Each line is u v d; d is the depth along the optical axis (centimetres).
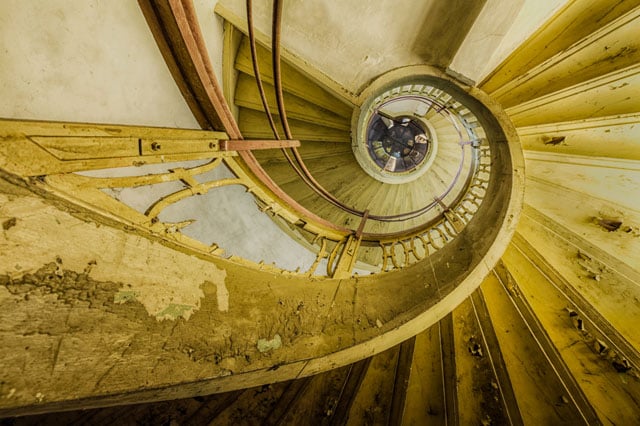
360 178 535
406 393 203
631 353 196
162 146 129
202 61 142
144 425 169
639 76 199
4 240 62
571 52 225
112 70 111
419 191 588
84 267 78
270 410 193
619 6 201
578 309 227
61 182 82
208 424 180
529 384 197
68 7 88
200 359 95
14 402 55
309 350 125
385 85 268
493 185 260
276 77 139
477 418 190
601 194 238
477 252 211
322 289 159
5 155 69
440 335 233
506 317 235
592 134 235
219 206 249
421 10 226
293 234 402
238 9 227
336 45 247
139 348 82
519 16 212
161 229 122
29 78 79
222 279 125
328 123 378
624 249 225
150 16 123
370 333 144
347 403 200
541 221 270
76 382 66
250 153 205
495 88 274
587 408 178
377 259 477
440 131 682
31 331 61
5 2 70
